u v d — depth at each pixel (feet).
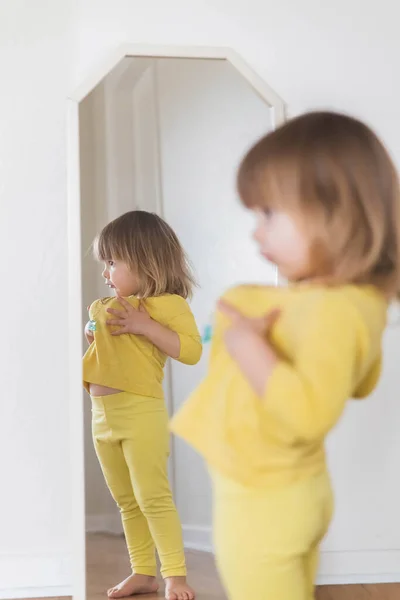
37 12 5.33
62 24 5.34
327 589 5.27
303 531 2.86
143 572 5.08
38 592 5.10
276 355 2.76
